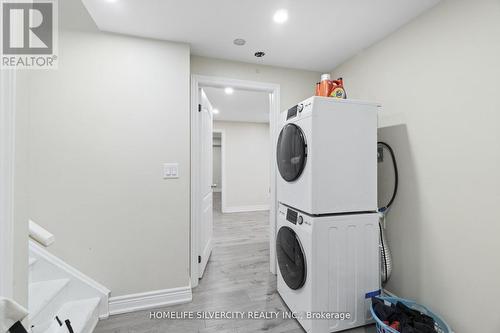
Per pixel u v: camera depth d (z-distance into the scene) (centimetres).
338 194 156
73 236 176
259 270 259
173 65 197
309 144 153
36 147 169
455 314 144
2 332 62
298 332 162
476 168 133
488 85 128
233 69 237
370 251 163
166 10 157
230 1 149
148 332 163
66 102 174
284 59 235
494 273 126
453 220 145
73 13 175
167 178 195
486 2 128
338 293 155
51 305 152
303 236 158
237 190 596
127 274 187
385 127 193
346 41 201
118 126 184
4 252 72
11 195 75
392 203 188
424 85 162
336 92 170
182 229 200
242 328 167
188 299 198
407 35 174
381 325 136
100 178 181
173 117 197
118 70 184
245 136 604
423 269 163
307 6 154
